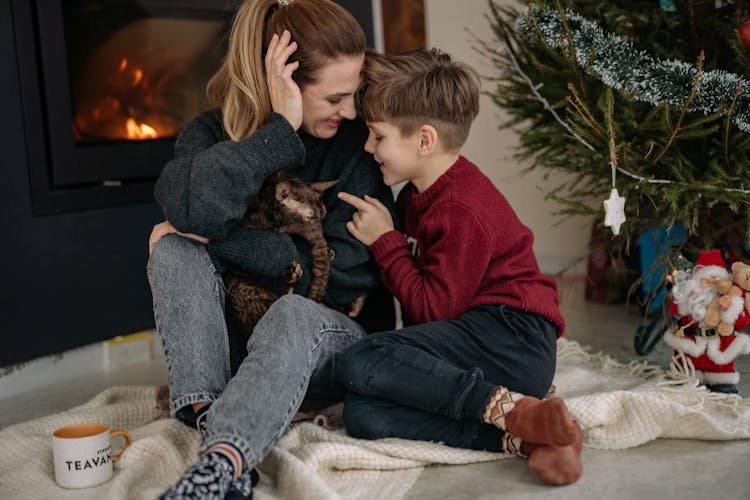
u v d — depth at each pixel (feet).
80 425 4.48
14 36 6.34
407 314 5.15
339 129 5.30
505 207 4.95
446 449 4.43
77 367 7.00
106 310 7.06
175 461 4.43
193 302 4.55
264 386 4.01
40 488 4.33
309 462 4.19
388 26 10.03
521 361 4.62
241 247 4.75
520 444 4.27
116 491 3.88
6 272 6.38
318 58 4.78
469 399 4.27
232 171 4.61
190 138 5.17
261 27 4.99
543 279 4.99
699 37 6.00
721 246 6.70
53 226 6.64
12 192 6.38
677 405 4.54
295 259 4.79
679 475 4.15
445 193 4.88
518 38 6.41
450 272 4.76
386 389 4.48
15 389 6.56
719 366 5.24
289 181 4.91
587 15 6.14
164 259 4.60
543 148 6.80
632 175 5.74
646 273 6.57
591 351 6.70
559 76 6.09
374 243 5.03
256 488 4.08
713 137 5.85
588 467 4.33
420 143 4.90
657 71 5.43
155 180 7.38
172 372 4.43
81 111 6.85
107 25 6.94
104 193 6.97
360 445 4.45
